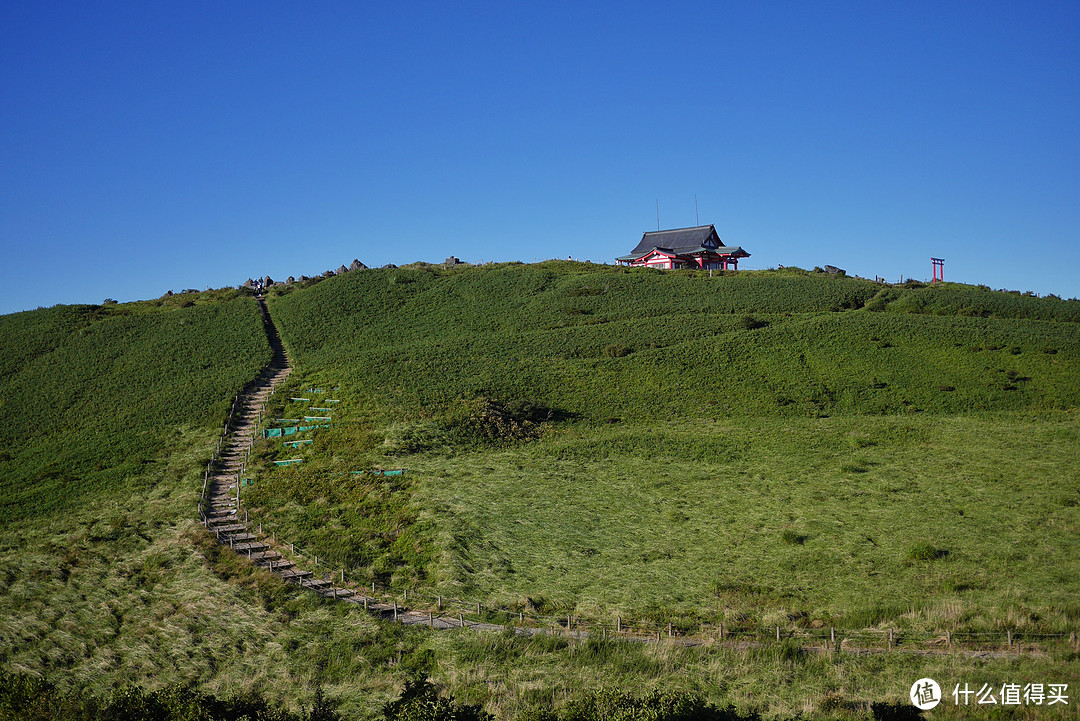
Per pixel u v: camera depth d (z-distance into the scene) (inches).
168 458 1910.7
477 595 1177.4
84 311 3671.3
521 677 920.9
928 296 3506.4
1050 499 1450.5
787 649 954.7
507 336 3029.0
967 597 1077.1
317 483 1676.9
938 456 1766.7
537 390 2369.6
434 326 3297.2
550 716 783.1
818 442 1910.7
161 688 940.6
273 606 1164.5
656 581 1192.8
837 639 991.0
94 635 1104.8
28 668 1006.4
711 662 938.7
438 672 957.2
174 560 1341.0
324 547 1379.2
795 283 3836.1
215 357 2832.2
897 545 1284.4
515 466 1788.9
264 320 3452.3
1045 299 3622.0
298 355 2901.1
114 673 998.4
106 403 2401.6
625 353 2726.4
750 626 1036.5
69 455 1979.6
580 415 2192.4
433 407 2165.4
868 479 1637.6
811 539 1333.7
